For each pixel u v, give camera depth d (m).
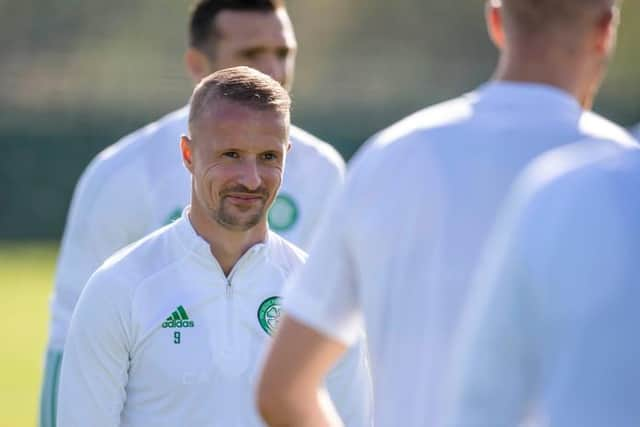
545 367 8.39
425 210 10.13
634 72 126.19
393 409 10.20
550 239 8.38
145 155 17.56
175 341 13.69
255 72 14.12
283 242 14.47
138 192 17.42
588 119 10.28
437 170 10.14
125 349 13.72
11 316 59.09
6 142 94.75
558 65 10.12
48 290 67.06
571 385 8.24
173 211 17.45
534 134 10.09
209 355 13.68
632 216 8.36
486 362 8.50
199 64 18.77
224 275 13.96
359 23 132.88
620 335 8.20
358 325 10.65
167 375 13.64
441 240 10.07
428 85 120.12
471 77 122.69
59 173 95.19
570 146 9.99
